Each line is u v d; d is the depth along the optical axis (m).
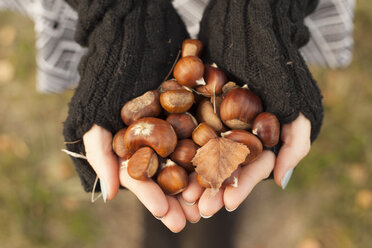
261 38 0.44
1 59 0.75
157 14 0.47
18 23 0.76
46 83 0.55
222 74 0.46
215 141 0.43
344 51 0.55
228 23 0.46
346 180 0.65
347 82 0.70
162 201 0.42
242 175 0.43
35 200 0.64
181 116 0.45
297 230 0.64
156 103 0.45
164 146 0.43
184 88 0.46
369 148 0.66
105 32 0.45
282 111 0.44
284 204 0.65
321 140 0.66
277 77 0.44
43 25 0.51
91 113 0.44
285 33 0.45
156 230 0.58
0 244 0.62
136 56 0.46
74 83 0.56
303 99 0.44
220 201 0.42
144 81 0.46
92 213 0.65
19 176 0.65
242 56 0.45
